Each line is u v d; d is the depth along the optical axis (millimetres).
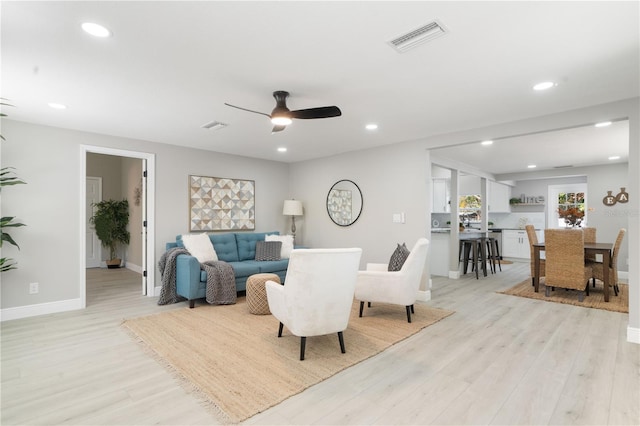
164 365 2492
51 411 1914
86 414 1885
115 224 7223
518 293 4906
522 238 8516
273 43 2098
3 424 1790
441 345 2910
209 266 4262
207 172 5402
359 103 3180
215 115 3549
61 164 4004
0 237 3328
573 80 2648
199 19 1835
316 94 2947
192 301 4074
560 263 4559
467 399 2051
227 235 5203
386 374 2371
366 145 5016
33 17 1802
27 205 3775
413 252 3498
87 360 2586
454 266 6152
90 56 2258
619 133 4414
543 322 3557
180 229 5074
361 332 3225
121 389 2156
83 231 4145
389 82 2695
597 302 4395
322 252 2520
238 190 5797
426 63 2371
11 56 2250
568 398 2061
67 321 3561
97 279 5973
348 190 5516
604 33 1972
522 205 8938
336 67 2432
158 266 4816
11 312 3648
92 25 1888
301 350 2580
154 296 4719
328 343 2932
